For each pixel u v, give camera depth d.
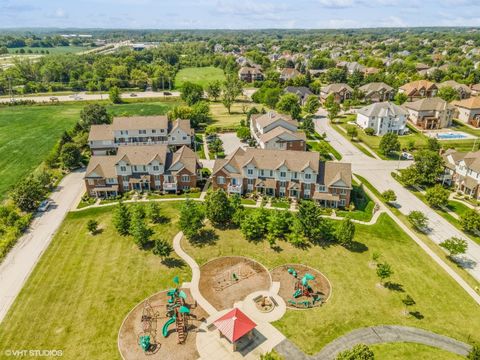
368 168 101.31
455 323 48.38
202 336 46.03
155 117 113.56
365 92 180.00
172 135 112.88
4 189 87.50
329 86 181.50
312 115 157.25
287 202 80.44
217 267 58.88
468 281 56.50
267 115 120.81
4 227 69.44
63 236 67.62
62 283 55.25
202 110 143.12
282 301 51.75
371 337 45.94
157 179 85.56
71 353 43.62
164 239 66.06
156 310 50.03
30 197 76.25
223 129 134.38
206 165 102.25
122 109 168.12
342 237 62.47
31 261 60.53
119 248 63.69
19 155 108.94
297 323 47.97
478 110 139.12
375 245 65.19
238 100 188.25
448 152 92.94
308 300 51.72
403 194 86.12
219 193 69.38
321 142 122.12
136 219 65.56
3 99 186.00
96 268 58.53
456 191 87.56
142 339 44.44
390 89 177.75
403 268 59.06
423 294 53.41
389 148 107.50
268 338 45.75
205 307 50.66
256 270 58.28
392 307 50.81
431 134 128.88
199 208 71.50
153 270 58.06
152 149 86.12
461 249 59.09
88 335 46.09
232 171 83.56
